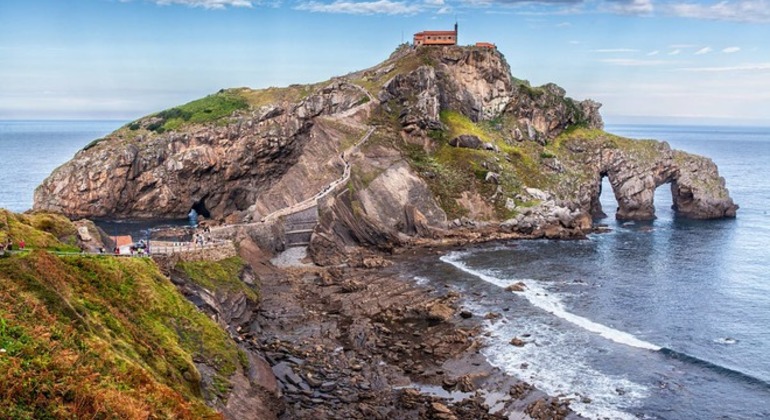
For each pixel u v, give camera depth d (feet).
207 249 267.80
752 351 231.71
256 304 266.98
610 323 260.42
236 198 530.27
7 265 146.51
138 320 172.76
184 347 177.58
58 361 119.96
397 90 535.19
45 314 133.08
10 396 105.09
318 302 285.84
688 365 217.77
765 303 290.56
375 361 219.41
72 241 213.87
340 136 481.05
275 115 533.14
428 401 189.88
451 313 270.05
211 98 587.68
